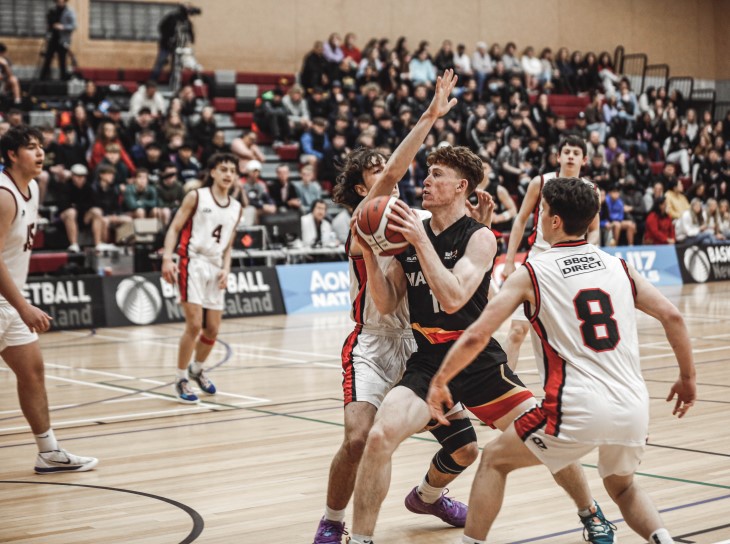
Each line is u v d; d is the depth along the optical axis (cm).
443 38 2012
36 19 1614
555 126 1747
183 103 1440
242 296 1234
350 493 340
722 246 1672
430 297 338
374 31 1938
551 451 300
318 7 1872
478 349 297
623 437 294
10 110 1221
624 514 312
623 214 1586
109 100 1529
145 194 1236
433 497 384
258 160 1423
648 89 2069
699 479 442
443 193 339
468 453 363
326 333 1073
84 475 473
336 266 1330
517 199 1498
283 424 593
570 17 2180
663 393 679
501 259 1321
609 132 1861
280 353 916
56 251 1213
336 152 1472
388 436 316
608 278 307
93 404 667
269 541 366
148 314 1170
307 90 1650
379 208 320
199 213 663
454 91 1731
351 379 350
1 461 507
